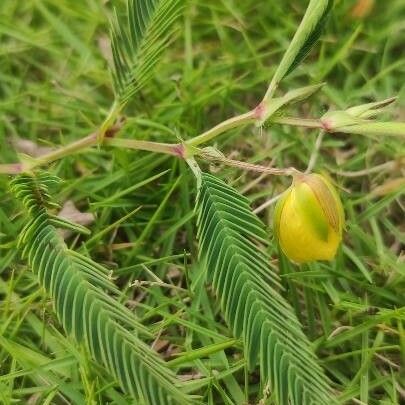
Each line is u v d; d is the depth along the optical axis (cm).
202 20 11
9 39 11
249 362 6
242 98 11
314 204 6
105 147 9
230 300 6
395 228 10
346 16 11
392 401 8
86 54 11
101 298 7
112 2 11
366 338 9
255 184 10
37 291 9
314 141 10
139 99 10
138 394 6
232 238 7
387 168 10
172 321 8
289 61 7
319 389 6
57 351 8
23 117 10
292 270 9
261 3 11
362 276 9
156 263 9
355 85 11
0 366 8
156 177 9
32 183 7
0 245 9
